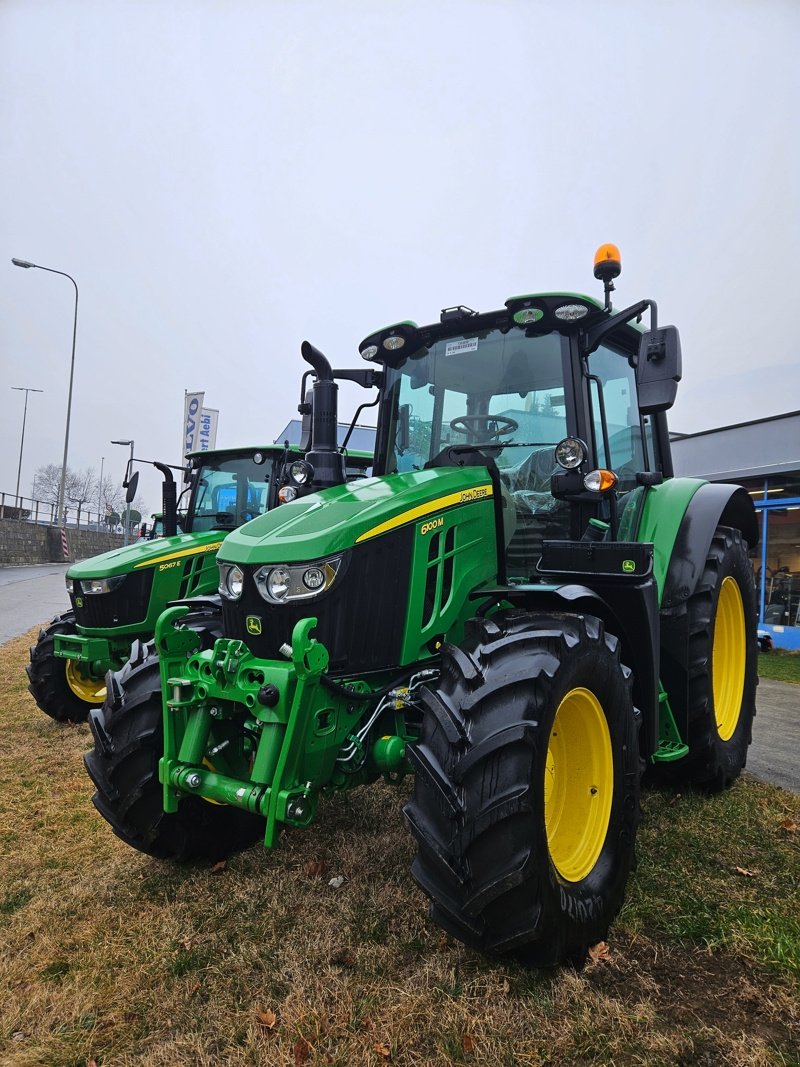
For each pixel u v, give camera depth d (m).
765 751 4.85
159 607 5.66
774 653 10.98
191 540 5.96
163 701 2.50
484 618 2.53
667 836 3.18
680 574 3.46
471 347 3.44
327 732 2.35
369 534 2.53
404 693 2.58
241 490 6.64
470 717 2.14
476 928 2.04
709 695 3.53
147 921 2.51
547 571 2.90
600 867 2.38
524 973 2.14
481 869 2.00
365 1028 1.96
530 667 2.17
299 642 2.19
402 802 3.55
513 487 3.27
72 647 5.47
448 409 3.47
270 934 2.41
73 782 4.02
